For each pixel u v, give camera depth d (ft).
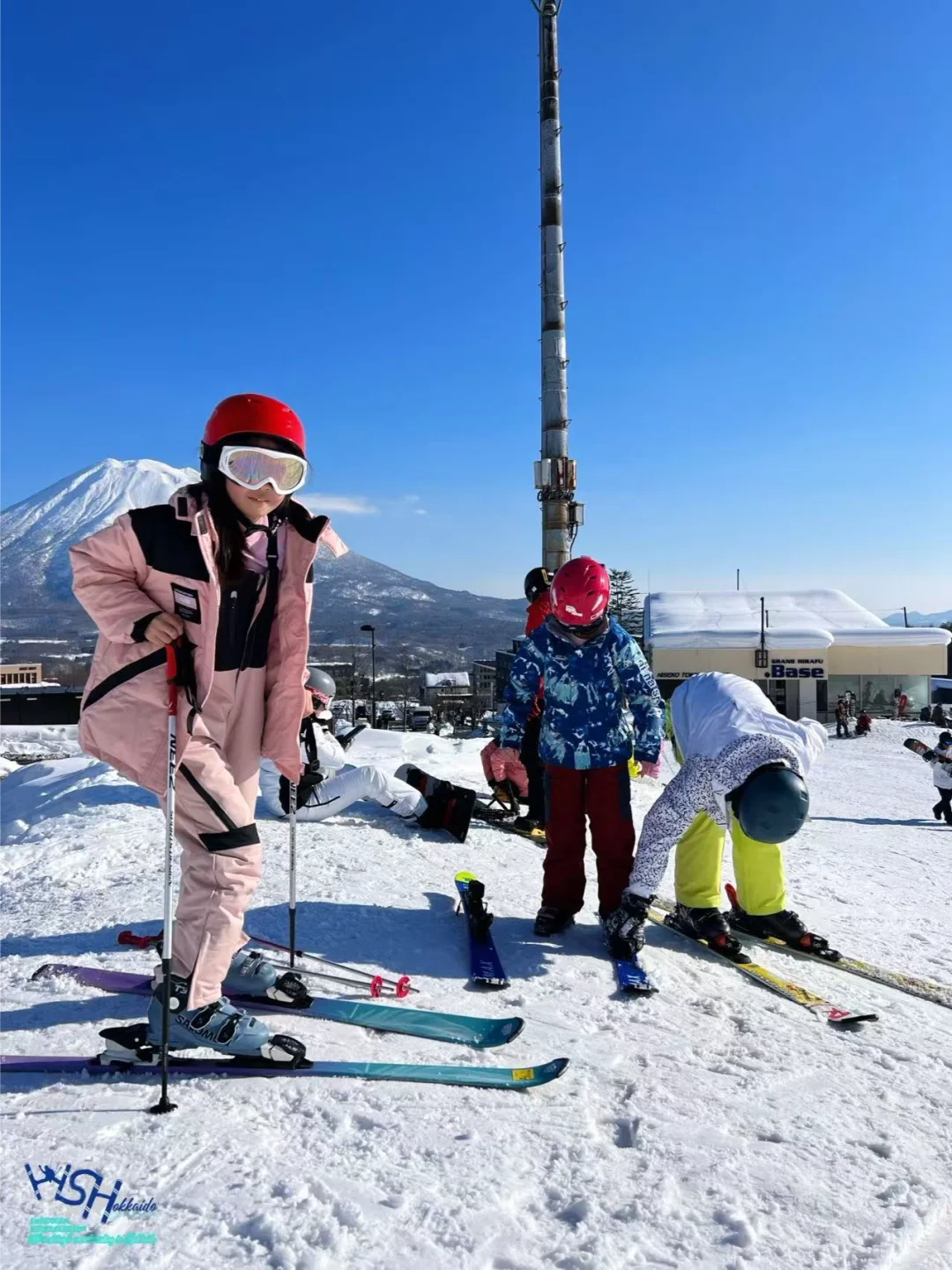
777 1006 10.85
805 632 137.28
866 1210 6.43
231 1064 7.88
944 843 33.60
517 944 12.50
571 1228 5.98
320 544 8.48
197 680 7.52
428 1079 7.91
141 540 7.48
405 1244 5.63
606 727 13.00
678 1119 7.62
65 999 9.35
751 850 13.41
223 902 7.97
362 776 19.58
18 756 49.29
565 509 47.32
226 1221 5.74
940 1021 10.90
